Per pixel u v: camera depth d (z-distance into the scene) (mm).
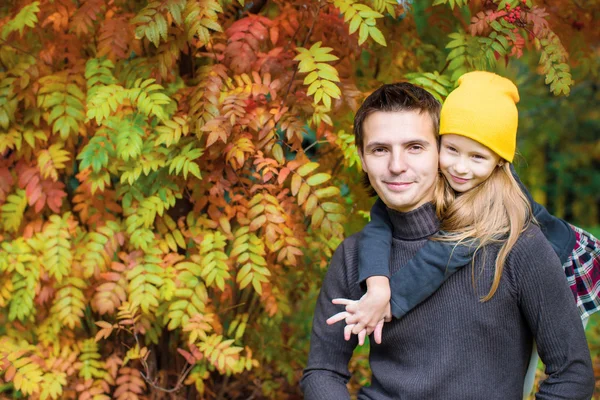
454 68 2371
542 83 6754
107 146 2371
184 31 2352
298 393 3244
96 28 2621
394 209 1708
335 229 2283
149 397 2771
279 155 2318
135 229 2469
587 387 1552
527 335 1634
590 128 9000
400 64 2822
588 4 2840
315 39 2543
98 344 2785
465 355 1590
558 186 9633
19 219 2576
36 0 2531
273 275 2697
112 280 2549
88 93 2348
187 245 2682
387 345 1705
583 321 1822
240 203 2531
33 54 2584
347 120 2592
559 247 1766
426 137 1652
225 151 2268
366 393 1769
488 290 1578
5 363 2477
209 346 2447
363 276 1663
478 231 1595
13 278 2578
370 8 2248
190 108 2344
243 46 2338
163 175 2480
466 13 2811
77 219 2773
